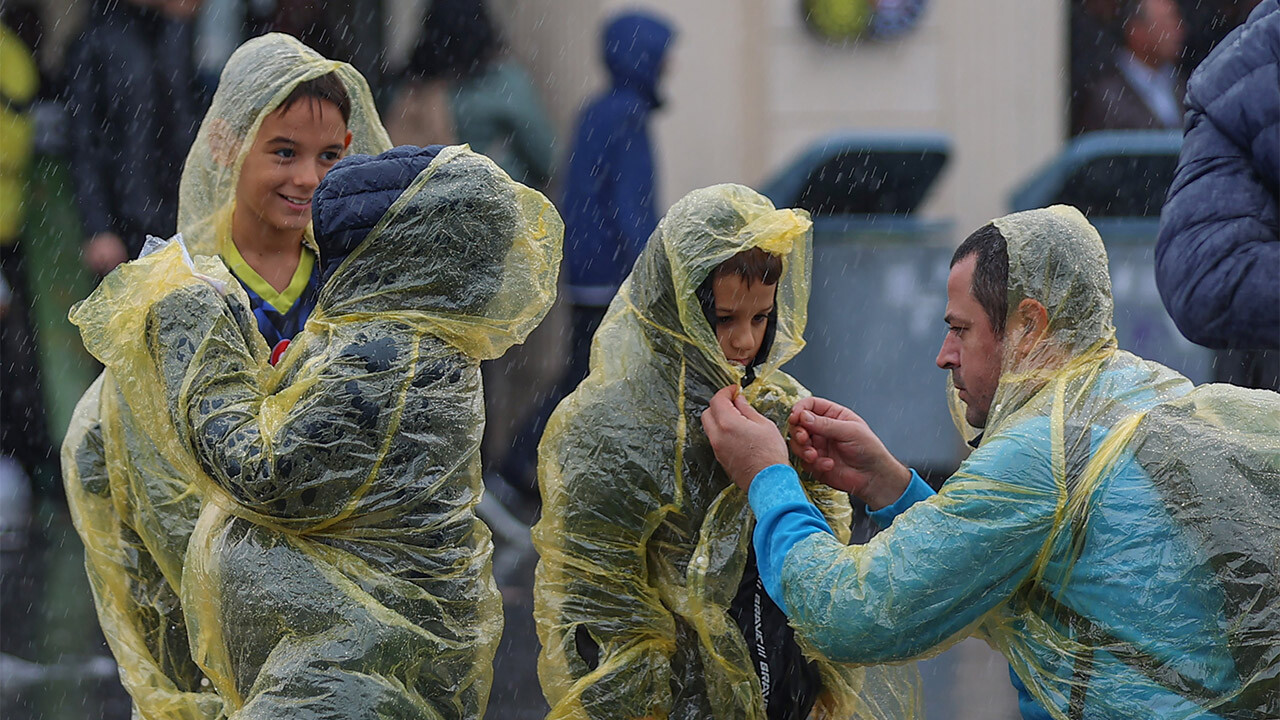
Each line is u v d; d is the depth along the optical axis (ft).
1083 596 30.78
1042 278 32.27
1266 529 29.73
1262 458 30.25
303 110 41.57
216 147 42.01
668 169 95.25
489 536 35.40
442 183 33.04
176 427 32.83
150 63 75.15
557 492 37.42
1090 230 32.96
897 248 83.35
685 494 37.09
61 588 74.49
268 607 32.76
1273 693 29.71
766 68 94.99
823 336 83.97
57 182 80.64
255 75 41.73
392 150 34.17
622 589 37.04
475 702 34.45
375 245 32.96
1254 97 38.73
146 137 75.25
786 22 94.48
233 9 82.43
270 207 41.75
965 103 93.20
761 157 95.50
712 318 37.09
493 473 89.40
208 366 32.76
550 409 84.99
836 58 94.17
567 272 83.41
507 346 34.12
